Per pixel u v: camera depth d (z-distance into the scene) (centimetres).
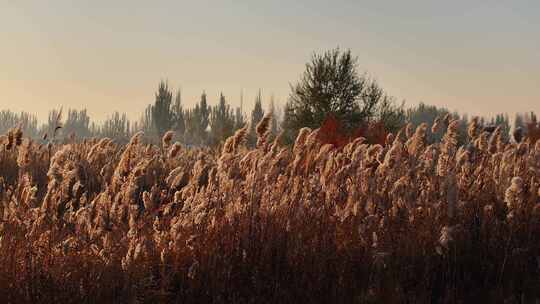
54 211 691
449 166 858
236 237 685
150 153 1291
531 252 760
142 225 684
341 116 2347
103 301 580
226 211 723
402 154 905
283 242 684
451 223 754
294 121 2428
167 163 1262
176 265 634
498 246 755
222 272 635
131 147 737
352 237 709
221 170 783
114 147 1253
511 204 777
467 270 723
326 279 649
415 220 757
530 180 900
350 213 761
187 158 1445
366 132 2158
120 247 645
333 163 882
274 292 636
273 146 828
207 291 622
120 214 702
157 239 670
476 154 973
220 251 661
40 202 934
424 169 859
